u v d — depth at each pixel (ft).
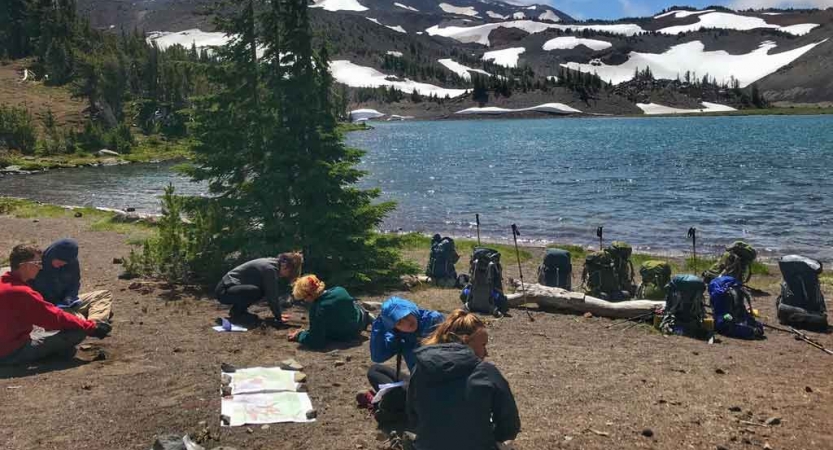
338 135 49.34
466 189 157.07
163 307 38.75
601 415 22.68
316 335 30.63
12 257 26.68
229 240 47.65
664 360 30.25
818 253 79.61
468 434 14.05
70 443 19.86
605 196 139.64
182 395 23.91
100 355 28.55
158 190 159.43
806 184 152.97
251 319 35.81
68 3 618.03
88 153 291.38
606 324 38.34
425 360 14.67
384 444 20.03
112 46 561.43
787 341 35.19
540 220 109.09
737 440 20.79
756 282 56.18
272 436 20.68
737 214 112.27
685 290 36.09
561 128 647.97
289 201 48.11
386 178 188.24
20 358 26.91
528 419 22.18
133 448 19.63
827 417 22.80
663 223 104.58
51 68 488.02
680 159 240.73
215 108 50.85
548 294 42.01
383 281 50.06
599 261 44.11
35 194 150.10
